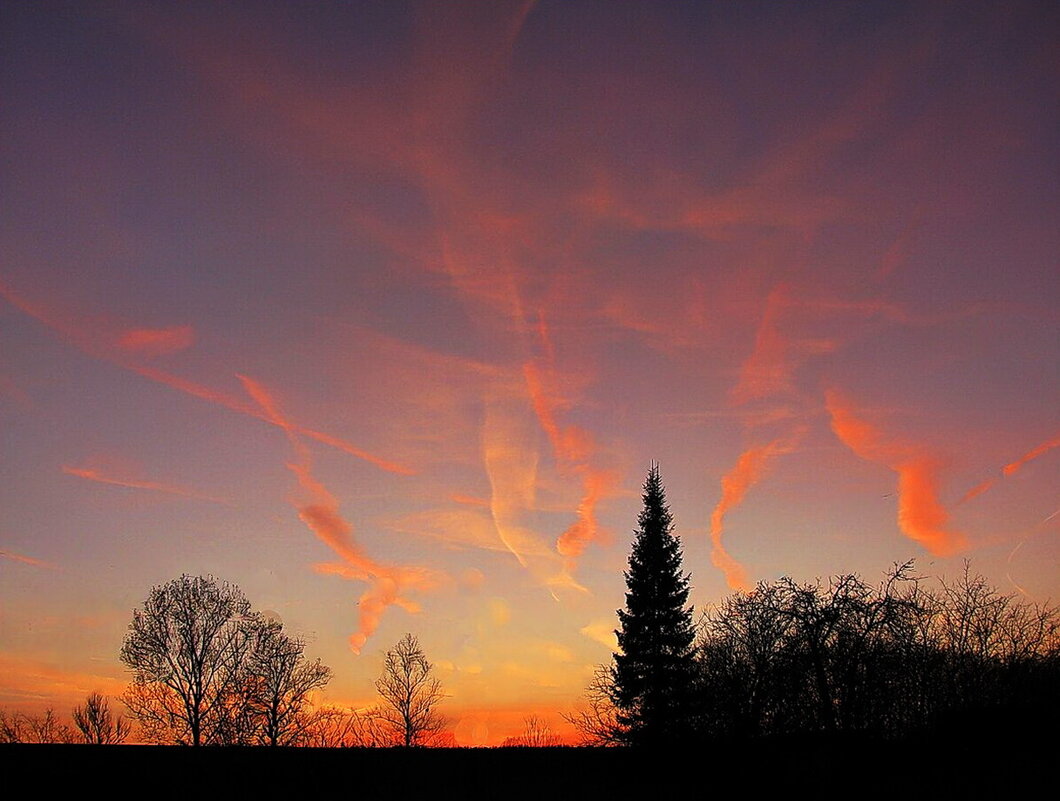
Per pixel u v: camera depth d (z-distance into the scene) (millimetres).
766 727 25422
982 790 21516
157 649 52625
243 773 33625
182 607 53594
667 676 45750
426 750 37938
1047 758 22391
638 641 48156
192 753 36656
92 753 35719
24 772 32625
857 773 23031
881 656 23516
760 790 24812
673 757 29797
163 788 31234
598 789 29797
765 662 25219
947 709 23281
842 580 24641
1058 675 23438
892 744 23062
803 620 24328
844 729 23359
